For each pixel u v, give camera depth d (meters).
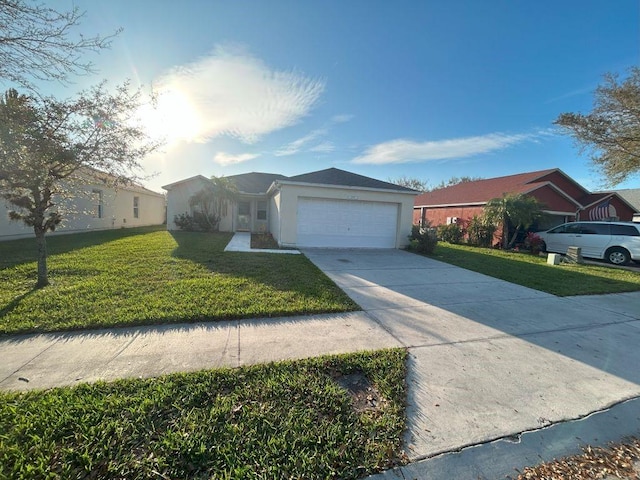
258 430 2.10
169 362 3.01
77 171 5.74
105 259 7.68
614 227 11.55
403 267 8.85
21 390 2.47
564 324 4.64
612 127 11.99
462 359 3.36
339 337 3.82
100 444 1.90
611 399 2.71
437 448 2.04
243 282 5.95
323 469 1.82
